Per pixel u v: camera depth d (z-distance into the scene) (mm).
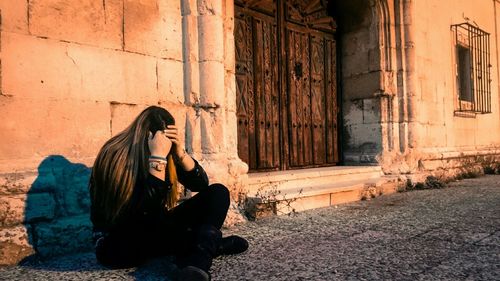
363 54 6828
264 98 5711
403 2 6777
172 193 2244
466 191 6039
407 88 6801
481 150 9211
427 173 6906
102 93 3299
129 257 2160
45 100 2982
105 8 3342
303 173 5348
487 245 2832
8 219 2686
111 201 2049
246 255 2641
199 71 3930
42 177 2861
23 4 2895
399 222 3721
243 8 5449
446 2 8477
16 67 2852
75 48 3154
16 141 2836
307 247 2840
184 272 1831
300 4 6391
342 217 4047
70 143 3102
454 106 8492
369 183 5637
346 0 6969
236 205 3971
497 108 10516
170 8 3807
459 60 9211
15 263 2629
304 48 6445
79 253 2934
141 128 2133
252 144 5484
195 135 3885
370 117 6770
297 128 6242
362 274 2211
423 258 2520
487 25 10266
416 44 7402
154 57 3664
